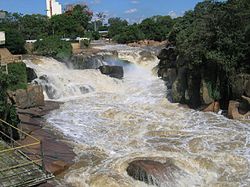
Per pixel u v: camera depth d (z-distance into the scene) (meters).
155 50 63.94
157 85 43.88
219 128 27.94
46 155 22.56
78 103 36.84
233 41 31.33
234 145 24.28
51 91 39.25
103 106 35.44
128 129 28.41
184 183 19.34
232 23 32.09
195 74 33.69
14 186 17.08
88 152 23.72
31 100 34.41
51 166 20.69
